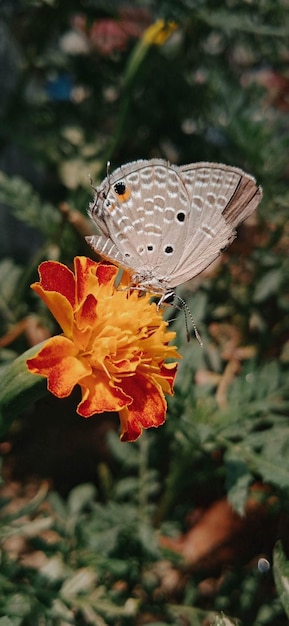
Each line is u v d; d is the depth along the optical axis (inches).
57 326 6.5
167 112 7.7
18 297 6.6
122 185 4.6
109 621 5.1
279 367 5.7
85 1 7.0
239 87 7.1
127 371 4.2
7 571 4.9
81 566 5.3
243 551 6.0
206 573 5.9
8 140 7.4
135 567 5.4
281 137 6.9
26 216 6.4
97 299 4.4
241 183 4.7
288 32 7.0
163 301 4.7
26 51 7.6
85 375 4.2
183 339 5.6
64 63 7.8
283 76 8.2
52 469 6.7
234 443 5.3
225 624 4.8
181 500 6.3
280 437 5.3
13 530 4.9
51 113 7.7
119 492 5.9
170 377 4.5
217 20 6.9
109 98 8.1
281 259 6.9
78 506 5.7
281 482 5.1
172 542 6.0
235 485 5.1
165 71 7.5
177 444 5.8
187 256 4.7
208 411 5.4
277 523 6.1
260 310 7.0
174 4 6.6
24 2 6.7
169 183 4.7
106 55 7.9
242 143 6.9
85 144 7.6
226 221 4.8
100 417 7.0
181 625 5.3
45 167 7.7
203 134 7.8
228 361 6.7
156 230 4.6
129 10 7.9
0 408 4.3
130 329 4.3
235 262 7.0
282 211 6.9
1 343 6.5
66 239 6.4
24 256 8.0
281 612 5.3
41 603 4.9
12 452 6.7
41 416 6.9
